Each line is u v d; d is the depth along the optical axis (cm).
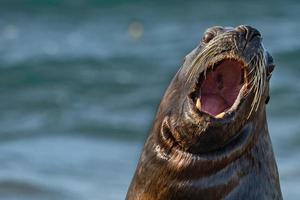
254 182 2295
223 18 14575
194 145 2258
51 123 7169
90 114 7519
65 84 8944
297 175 5259
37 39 12775
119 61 10319
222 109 2264
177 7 15838
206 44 2323
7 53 11219
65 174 5366
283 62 9619
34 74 9456
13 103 8106
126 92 8538
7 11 15812
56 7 16125
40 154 5969
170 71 9669
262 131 2330
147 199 2338
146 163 2348
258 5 15225
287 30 12375
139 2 16462
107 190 4978
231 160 2267
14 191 4878
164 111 2350
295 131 6562
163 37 12706
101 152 6059
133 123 7094
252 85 2225
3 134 6806
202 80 2259
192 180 2275
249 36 2239
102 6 16288
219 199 2275
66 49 11469
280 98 7756
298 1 15338
